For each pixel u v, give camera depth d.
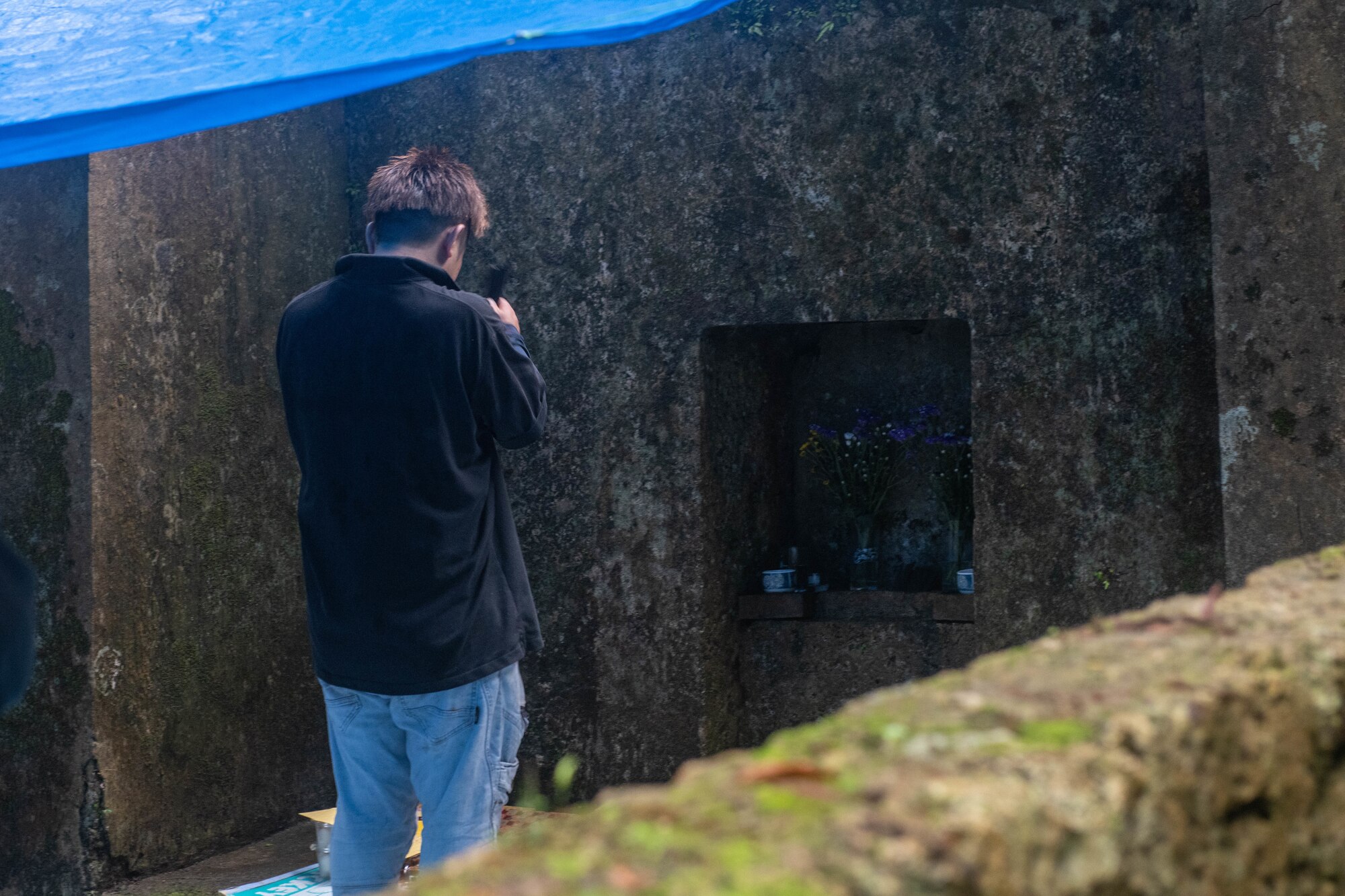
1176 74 3.42
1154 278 3.45
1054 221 3.56
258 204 4.13
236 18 2.84
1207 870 0.98
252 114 2.71
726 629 4.11
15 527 3.63
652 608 4.04
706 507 4.00
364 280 2.51
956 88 3.67
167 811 3.73
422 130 4.38
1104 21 3.50
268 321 4.16
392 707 2.50
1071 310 3.54
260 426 4.12
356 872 2.59
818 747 0.91
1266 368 3.01
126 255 3.66
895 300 3.74
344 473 2.47
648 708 4.04
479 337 2.51
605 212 4.11
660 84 4.04
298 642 4.24
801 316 3.85
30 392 3.61
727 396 4.15
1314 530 2.94
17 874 3.63
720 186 3.95
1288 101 2.98
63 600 3.56
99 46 2.91
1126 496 3.49
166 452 3.78
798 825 0.77
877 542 4.27
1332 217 2.92
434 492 2.46
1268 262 3.01
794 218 3.86
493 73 4.27
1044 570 3.58
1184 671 1.05
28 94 2.77
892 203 3.74
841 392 4.46
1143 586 3.46
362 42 2.80
